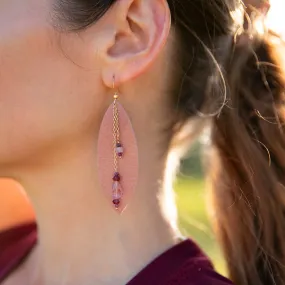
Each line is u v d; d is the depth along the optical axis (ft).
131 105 1.59
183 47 1.65
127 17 1.56
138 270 1.58
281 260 1.78
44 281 1.63
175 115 1.65
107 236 1.58
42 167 1.59
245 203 1.79
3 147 1.57
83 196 1.59
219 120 1.71
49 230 1.62
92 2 1.55
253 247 1.81
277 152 1.72
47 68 1.55
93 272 1.59
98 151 1.57
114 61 1.56
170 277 1.55
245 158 1.72
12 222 1.81
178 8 1.64
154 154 1.63
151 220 1.61
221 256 1.89
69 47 1.55
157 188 1.63
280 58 1.72
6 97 1.55
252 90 1.70
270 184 1.73
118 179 1.56
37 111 1.55
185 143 1.69
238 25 1.71
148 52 1.57
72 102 1.56
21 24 1.54
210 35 1.67
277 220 1.76
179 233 1.67
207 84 1.67
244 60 1.69
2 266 1.75
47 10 1.55
